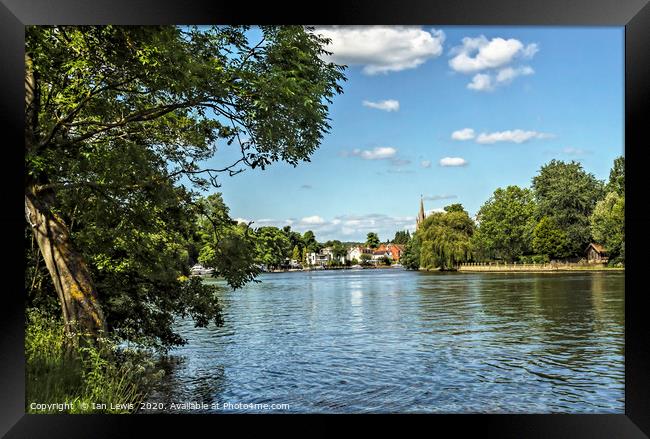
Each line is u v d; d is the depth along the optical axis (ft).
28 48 21.03
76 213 27.66
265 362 40.86
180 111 28.37
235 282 29.99
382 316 75.97
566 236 209.87
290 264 385.91
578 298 94.94
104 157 25.70
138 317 32.48
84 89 24.95
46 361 21.91
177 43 21.86
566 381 36.04
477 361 42.73
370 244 537.24
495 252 223.30
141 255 30.53
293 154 25.41
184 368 37.55
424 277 211.82
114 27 20.65
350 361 42.27
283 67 24.11
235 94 23.93
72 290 24.20
